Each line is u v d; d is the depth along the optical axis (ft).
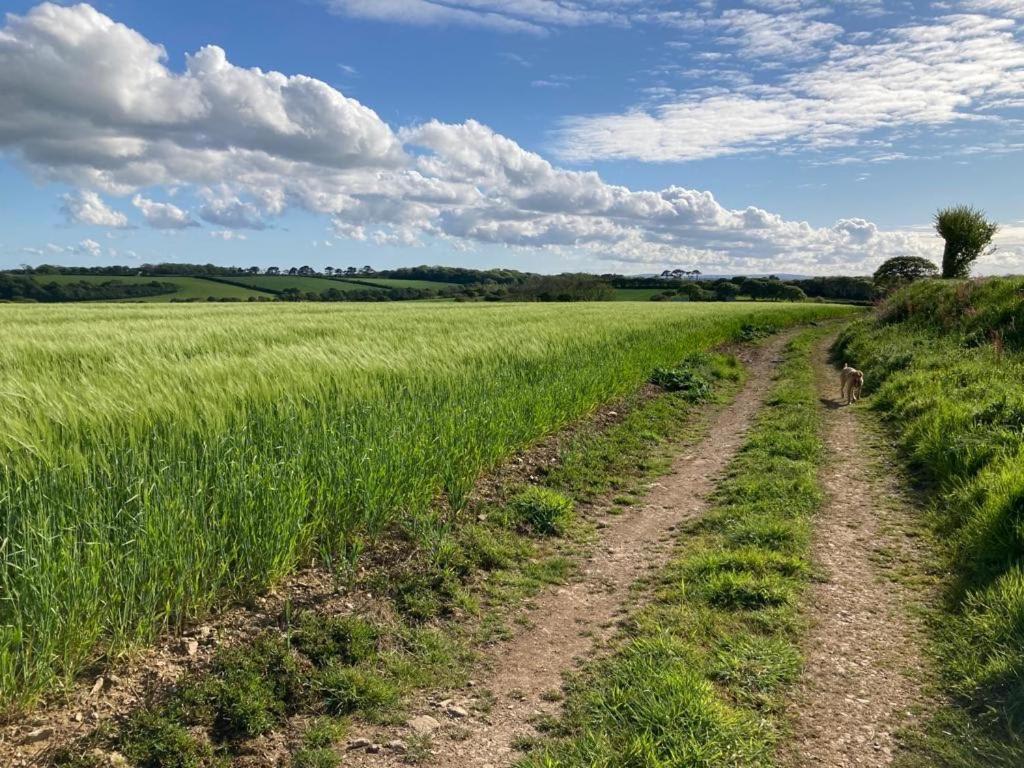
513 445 26.14
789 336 90.94
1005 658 12.16
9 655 10.66
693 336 65.00
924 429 27.55
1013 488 17.20
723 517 21.30
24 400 16.83
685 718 10.99
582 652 14.02
